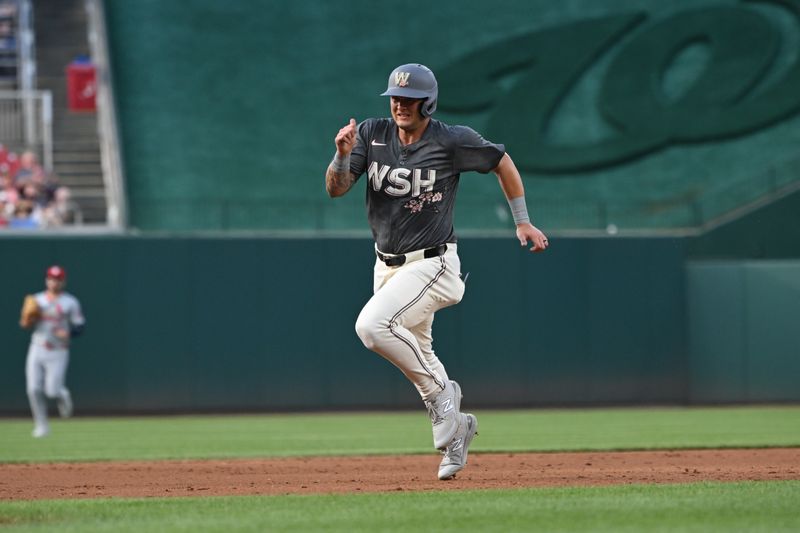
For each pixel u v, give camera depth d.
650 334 69.38
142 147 88.12
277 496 21.30
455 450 23.95
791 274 70.81
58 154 81.94
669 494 20.62
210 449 41.19
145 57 95.94
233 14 100.25
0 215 70.62
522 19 99.19
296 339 66.62
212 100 93.38
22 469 31.97
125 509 19.47
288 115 92.88
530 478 25.64
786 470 27.69
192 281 65.81
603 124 91.75
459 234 68.56
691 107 92.25
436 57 96.62
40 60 91.38
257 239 66.38
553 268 68.62
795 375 70.81
